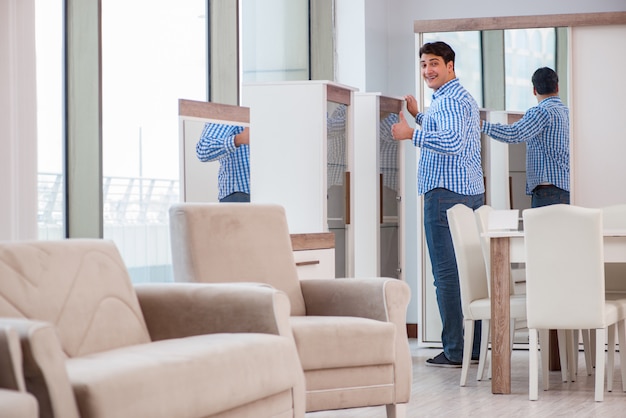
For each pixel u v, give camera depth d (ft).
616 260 16.79
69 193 16.62
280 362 10.73
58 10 16.61
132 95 18.44
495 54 24.23
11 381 7.61
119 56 18.15
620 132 23.98
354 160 23.56
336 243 21.29
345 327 13.00
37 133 14.64
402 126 20.33
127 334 11.08
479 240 19.44
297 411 11.14
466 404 16.05
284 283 14.34
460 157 20.24
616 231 16.63
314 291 14.47
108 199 17.85
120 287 11.29
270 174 20.68
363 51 25.79
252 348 10.30
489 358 21.75
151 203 18.78
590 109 24.09
